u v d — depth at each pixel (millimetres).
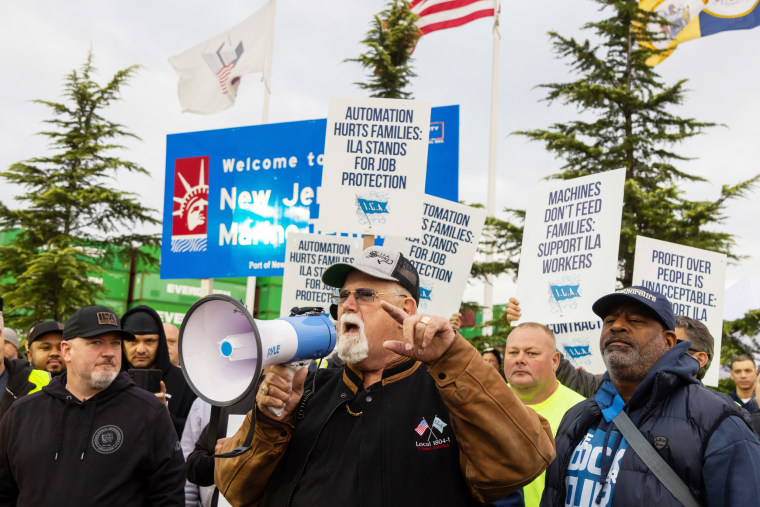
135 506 3076
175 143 7633
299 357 1985
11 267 14805
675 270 5148
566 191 5004
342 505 2049
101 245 15367
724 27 12195
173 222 7516
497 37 11180
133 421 3117
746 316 12266
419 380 2229
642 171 13445
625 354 2463
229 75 12703
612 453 2357
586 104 13453
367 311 2238
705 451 2178
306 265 5215
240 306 1830
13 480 3082
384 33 13695
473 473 1946
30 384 4273
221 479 2322
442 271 5168
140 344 4227
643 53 13336
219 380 1873
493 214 10719
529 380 3564
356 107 4844
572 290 4812
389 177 4789
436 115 6516
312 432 2240
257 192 7117
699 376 3924
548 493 2580
